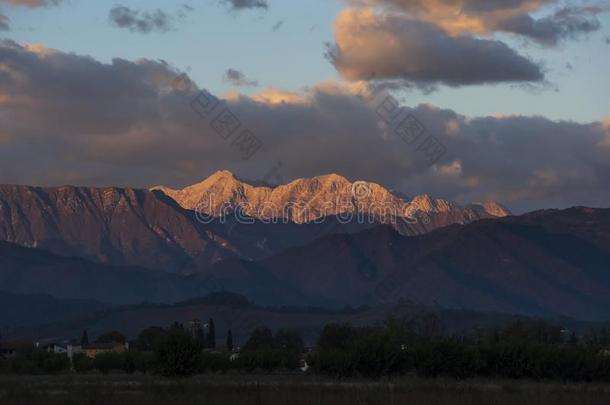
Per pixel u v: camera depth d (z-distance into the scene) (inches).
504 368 5585.6
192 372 5807.1
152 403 3321.9
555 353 5546.3
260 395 3523.6
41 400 3462.1
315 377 5713.6
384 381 5113.2
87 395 3528.5
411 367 5689.0
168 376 5753.0
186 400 3388.3
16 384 4724.4
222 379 5438.0
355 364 5625.0
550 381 5413.4
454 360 5575.8
